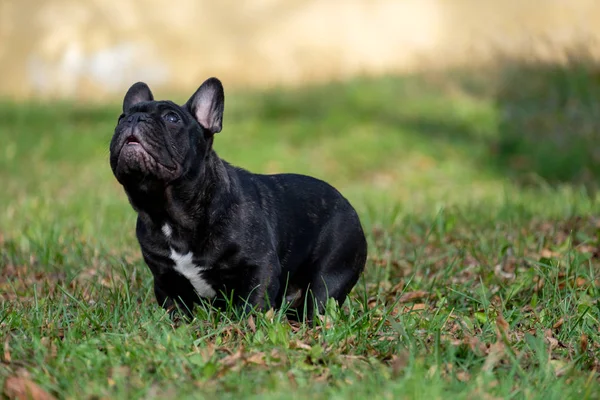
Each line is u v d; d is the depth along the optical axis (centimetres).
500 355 655
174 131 771
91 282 927
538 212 1321
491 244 1080
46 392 592
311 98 3212
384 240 1148
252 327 729
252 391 600
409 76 3422
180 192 770
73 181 2091
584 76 2139
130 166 751
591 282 868
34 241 1187
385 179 2214
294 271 857
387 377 620
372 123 2761
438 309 797
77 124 2936
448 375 634
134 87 868
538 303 865
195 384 605
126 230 1305
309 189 873
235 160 2350
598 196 1409
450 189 1998
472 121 2756
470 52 3494
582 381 627
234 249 784
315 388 596
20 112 3130
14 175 2192
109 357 651
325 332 720
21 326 755
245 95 3478
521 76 2450
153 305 824
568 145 2048
